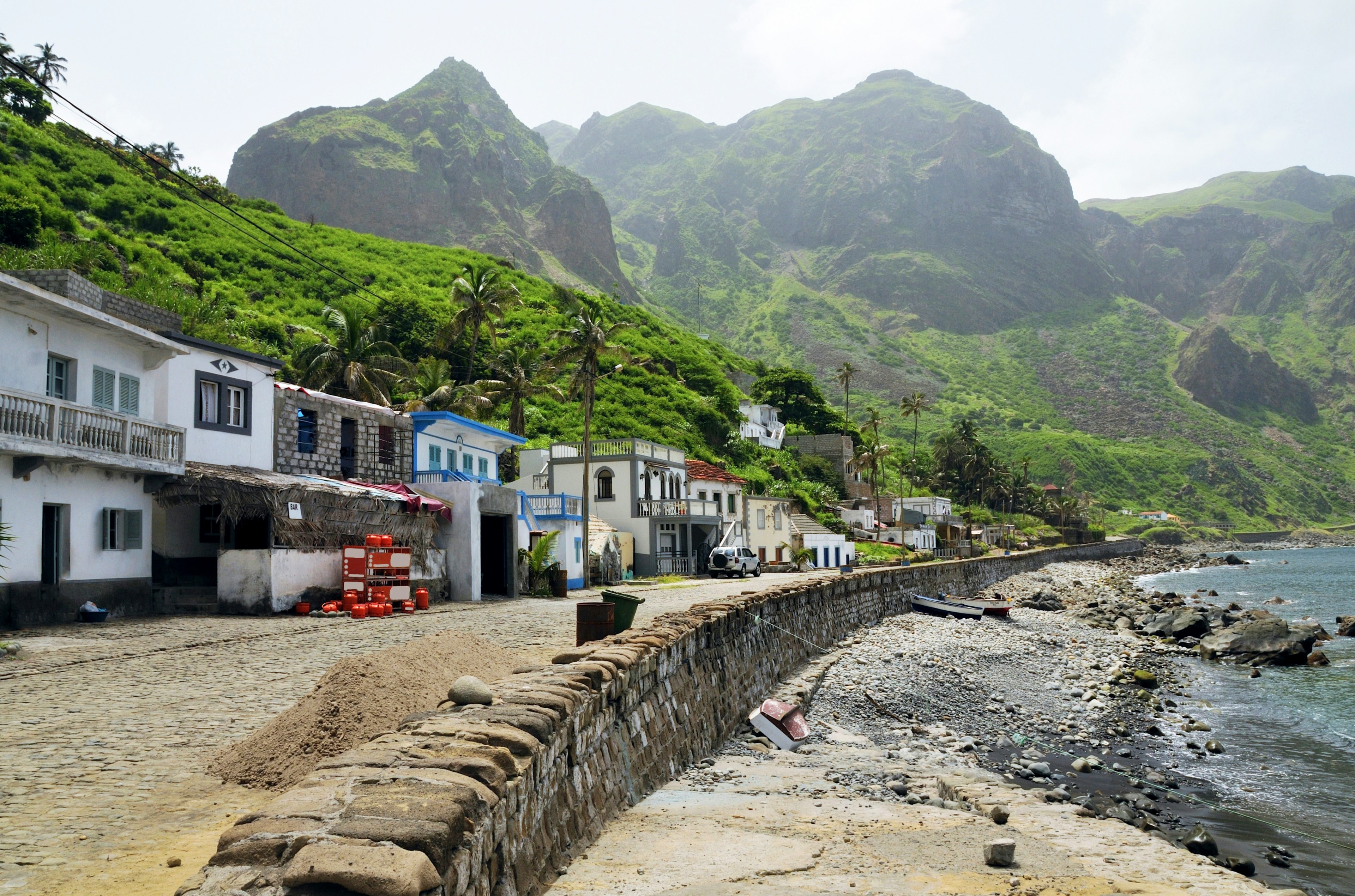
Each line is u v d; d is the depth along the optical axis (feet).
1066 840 30.55
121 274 198.29
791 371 441.68
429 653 31.63
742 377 466.29
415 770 15.46
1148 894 24.47
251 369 89.86
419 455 120.47
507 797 16.57
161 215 315.37
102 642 53.98
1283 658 104.27
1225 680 92.58
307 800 13.64
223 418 86.43
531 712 21.07
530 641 56.24
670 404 313.12
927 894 22.59
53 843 18.69
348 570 79.92
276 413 94.63
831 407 454.40
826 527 280.10
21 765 25.11
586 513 143.13
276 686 38.58
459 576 102.94
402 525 93.50
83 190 305.73
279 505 75.92
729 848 25.11
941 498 396.16
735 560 170.19
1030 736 61.82
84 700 35.12
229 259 310.45
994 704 70.69
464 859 13.47
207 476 75.20
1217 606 175.32
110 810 21.11
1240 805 47.73
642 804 30.32
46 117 332.80
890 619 122.21
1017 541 465.88
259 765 24.00
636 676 32.35
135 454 70.85
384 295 316.81
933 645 96.53
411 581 92.84
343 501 84.07
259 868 11.56
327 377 166.30
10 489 60.85
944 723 63.16
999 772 50.85
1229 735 65.41
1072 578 285.84
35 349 64.54
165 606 76.23
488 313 213.05
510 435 147.33
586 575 141.79
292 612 76.74
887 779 41.63
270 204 431.84
